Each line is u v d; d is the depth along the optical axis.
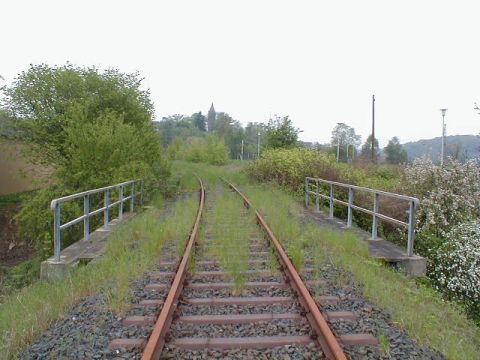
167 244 9.76
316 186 16.62
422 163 12.89
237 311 5.71
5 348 4.69
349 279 6.98
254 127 117.00
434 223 10.72
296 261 7.57
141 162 18.28
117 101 22.30
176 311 5.57
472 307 8.38
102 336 4.97
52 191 17.94
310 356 4.45
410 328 5.17
